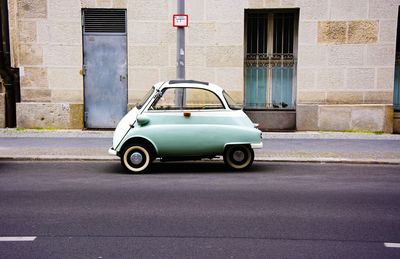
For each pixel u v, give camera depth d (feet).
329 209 21.42
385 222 19.54
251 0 42.93
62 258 15.64
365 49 42.83
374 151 35.45
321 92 43.50
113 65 44.32
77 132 43.32
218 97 29.53
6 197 23.27
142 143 29.25
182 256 15.80
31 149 35.76
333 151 35.47
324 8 42.60
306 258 15.70
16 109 44.37
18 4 43.37
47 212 20.72
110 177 28.12
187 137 29.04
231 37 43.42
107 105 44.75
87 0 43.32
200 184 26.30
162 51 43.78
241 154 30.07
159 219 19.77
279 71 45.16
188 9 43.27
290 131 44.50
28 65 44.09
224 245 16.83
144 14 43.42
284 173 29.50
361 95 43.32
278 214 20.59
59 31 43.73
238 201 22.67
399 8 42.88
